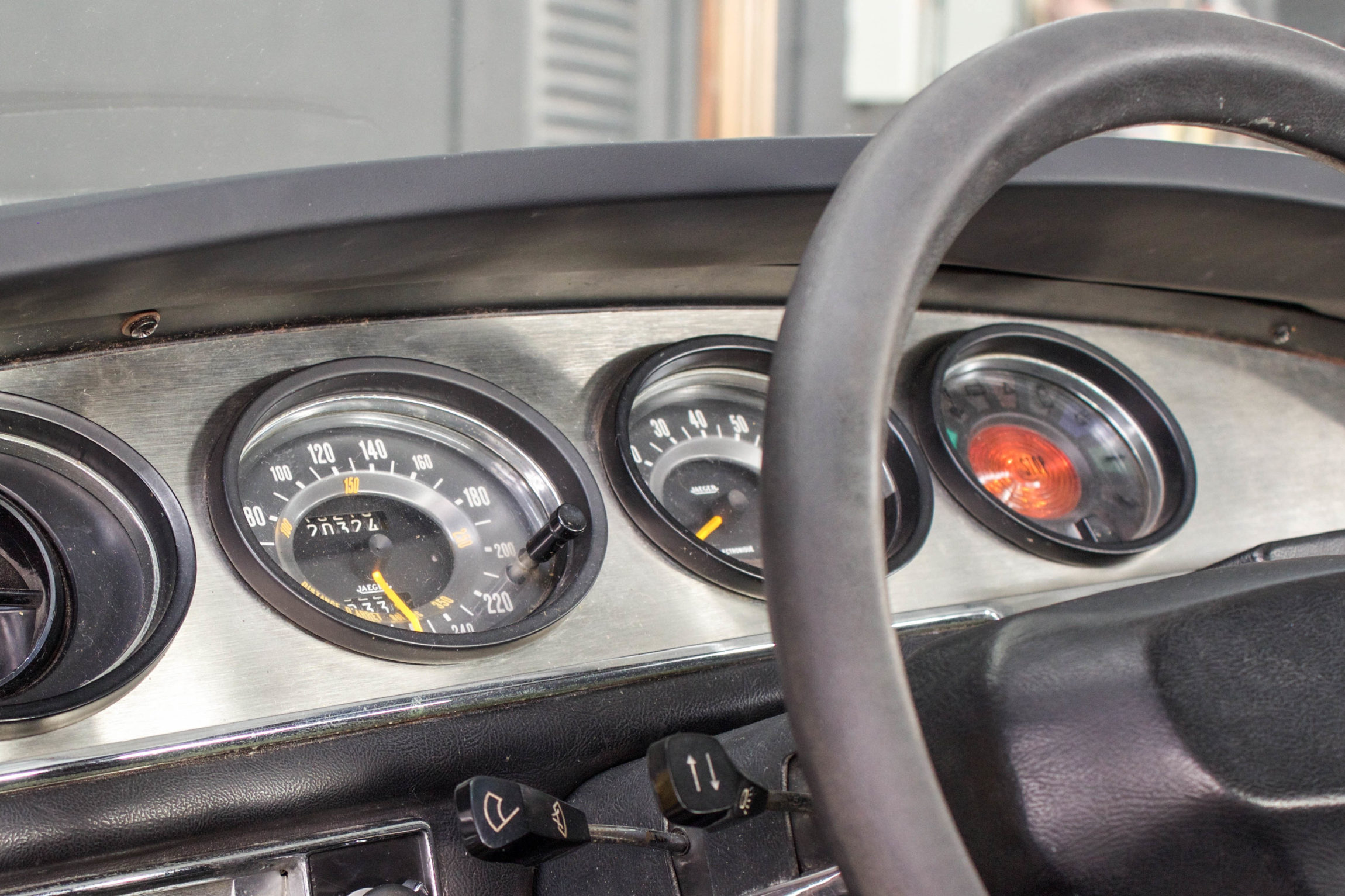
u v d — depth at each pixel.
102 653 1.15
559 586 1.32
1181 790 0.72
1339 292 1.65
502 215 1.19
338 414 1.38
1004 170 0.74
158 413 1.23
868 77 4.20
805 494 0.65
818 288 0.69
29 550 1.16
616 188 1.21
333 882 1.11
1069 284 1.66
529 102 3.96
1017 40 0.75
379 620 1.30
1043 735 0.75
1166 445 1.72
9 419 1.18
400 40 2.12
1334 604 0.79
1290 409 1.82
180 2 1.78
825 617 0.63
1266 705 0.74
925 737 0.80
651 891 1.05
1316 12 2.07
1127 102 0.77
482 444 1.42
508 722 1.17
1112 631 0.78
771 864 0.98
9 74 1.68
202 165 1.89
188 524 1.18
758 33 4.27
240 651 1.14
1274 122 0.83
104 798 1.03
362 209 1.13
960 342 1.65
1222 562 1.33
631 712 1.22
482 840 0.77
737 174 1.25
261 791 1.08
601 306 1.48
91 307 1.14
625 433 1.37
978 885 0.60
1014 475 1.73
